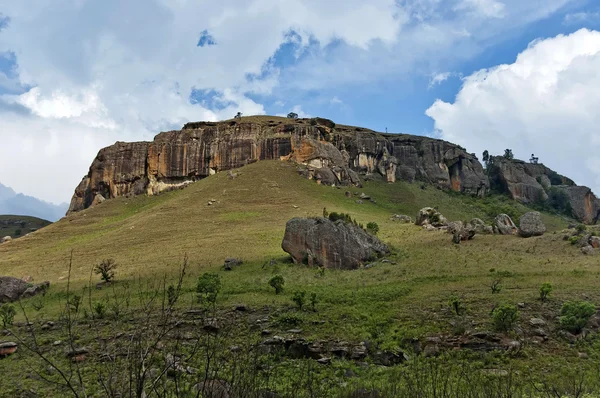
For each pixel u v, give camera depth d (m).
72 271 59.47
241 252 60.09
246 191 106.44
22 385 22.27
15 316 38.16
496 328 28.33
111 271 54.97
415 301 35.50
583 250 48.59
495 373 22.69
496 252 51.97
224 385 9.59
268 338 28.33
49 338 30.05
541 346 27.03
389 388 17.95
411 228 75.12
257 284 43.56
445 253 52.81
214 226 81.12
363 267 50.62
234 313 33.66
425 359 25.64
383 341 28.38
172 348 21.02
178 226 83.06
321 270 48.12
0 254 84.00
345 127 163.00
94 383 20.78
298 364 25.02
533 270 43.06
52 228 104.25
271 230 74.69
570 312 29.22
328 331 29.97
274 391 14.87
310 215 87.12
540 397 17.64
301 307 34.94
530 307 32.38
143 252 66.62
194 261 56.69
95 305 36.47
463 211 126.38
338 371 24.17
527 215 61.34
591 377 21.98
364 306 34.94
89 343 27.02
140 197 128.25
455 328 28.78
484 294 36.16
